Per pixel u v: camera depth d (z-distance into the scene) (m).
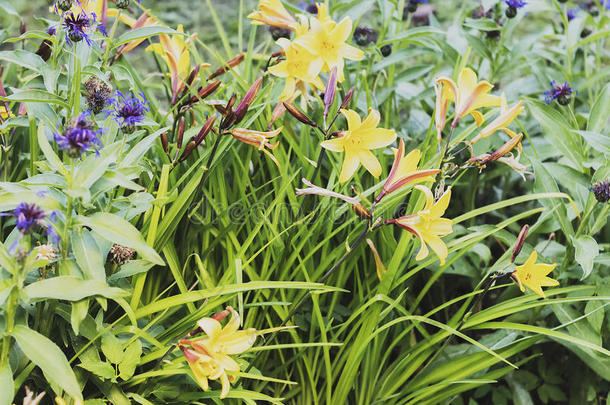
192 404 1.16
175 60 1.20
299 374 1.27
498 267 1.24
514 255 1.12
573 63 1.65
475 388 1.40
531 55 1.53
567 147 1.31
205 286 1.18
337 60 1.13
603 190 1.17
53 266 1.09
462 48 1.53
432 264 1.29
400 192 1.19
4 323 1.02
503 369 1.25
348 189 1.25
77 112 1.09
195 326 1.14
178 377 1.13
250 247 1.25
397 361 1.25
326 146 1.08
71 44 1.17
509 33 1.58
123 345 1.08
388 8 1.55
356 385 1.25
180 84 1.20
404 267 1.21
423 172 1.05
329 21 1.15
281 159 1.25
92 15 1.17
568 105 1.36
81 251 1.02
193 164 1.23
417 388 1.25
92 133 0.99
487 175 1.42
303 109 1.24
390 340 1.30
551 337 1.27
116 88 1.30
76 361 1.13
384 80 1.49
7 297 0.99
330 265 1.26
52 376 0.99
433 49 1.45
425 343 1.22
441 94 1.14
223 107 1.11
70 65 1.16
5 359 1.01
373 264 1.26
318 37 1.13
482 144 1.37
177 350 1.12
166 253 1.17
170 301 1.09
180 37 1.20
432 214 1.05
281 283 1.09
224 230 1.22
